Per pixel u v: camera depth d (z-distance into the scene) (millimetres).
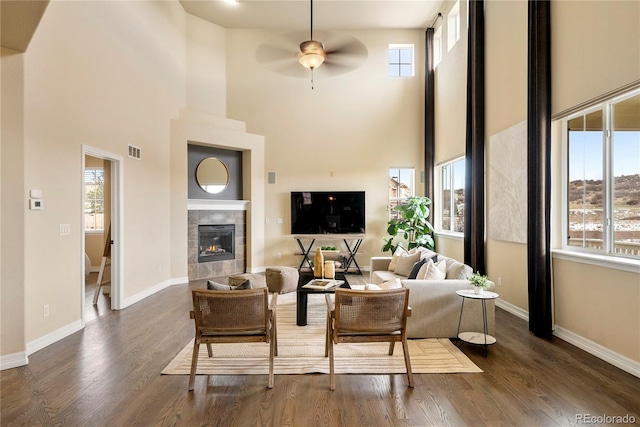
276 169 7289
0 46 2760
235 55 7234
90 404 2217
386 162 7340
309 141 7316
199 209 6438
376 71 7348
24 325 2811
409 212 6484
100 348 3145
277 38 3896
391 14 6719
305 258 6977
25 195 2949
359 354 2979
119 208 4465
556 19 3338
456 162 6094
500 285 4484
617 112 2863
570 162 3391
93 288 5637
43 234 3180
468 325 3340
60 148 3393
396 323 2453
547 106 3412
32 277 3055
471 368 2709
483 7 4816
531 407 2172
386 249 6930
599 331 2904
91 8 3869
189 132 6156
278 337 3404
